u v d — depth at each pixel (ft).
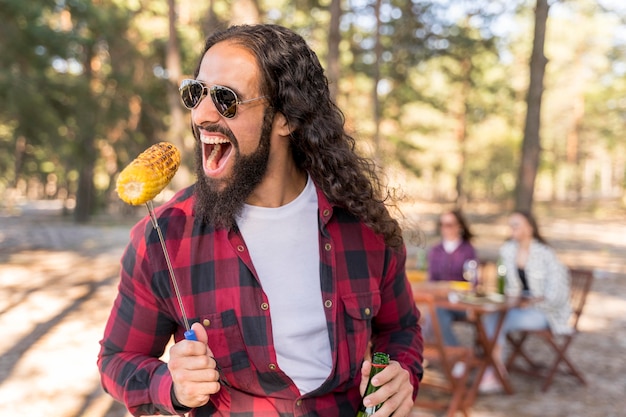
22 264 38.52
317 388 4.85
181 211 4.89
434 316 14.25
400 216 6.02
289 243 4.97
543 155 135.33
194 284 4.71
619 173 178.19
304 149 5.07
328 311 4.93
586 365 19.49
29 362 17.87
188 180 40.47
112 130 67.82
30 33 46.24
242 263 4.77
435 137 94.99
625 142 133.80
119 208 94.89
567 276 17.58
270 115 4.71
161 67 69.00
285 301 4.86
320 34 57.98
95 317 23.99
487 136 116.37
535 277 17.40
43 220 85.40
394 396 4.82
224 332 4.70
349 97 69.36
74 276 34.27
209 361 4.15
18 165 89.92
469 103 88.17
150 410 4.72
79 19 53.83
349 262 5.16
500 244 59.21
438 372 18.21
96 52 65.21
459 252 19.42
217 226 4.77
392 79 62.39
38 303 26.45
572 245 61.87
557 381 17.95
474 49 58.44
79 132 56.44
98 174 97.35
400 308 5.77
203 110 4.51
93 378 16.60
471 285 17.89
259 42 4.67
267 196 4.97
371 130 71.56
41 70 49.52
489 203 141.18
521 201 37.01
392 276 5.59
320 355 4.92
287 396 4.81
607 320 26.12
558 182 180.24
